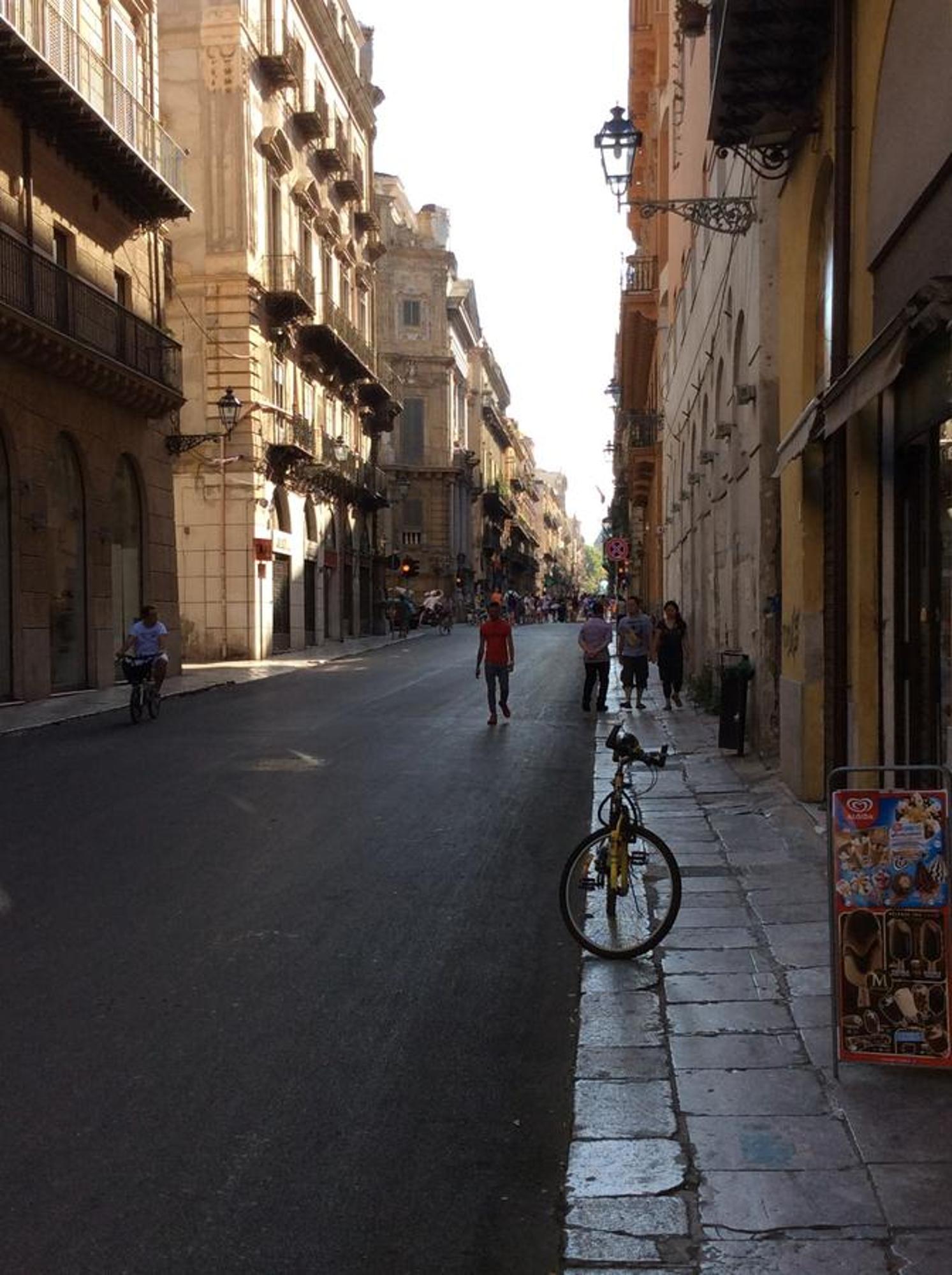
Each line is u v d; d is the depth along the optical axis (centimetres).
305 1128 406
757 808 985
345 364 4303
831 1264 315
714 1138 388
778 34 870
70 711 1895
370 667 3000
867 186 762
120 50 2552
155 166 2619
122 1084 441
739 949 596
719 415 1700
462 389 8031
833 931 434
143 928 643
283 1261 324
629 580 5953
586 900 609
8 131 2080
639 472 4034
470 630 6000
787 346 1071
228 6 3325
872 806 429
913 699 729
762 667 1220
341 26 4438
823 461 963
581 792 1095
